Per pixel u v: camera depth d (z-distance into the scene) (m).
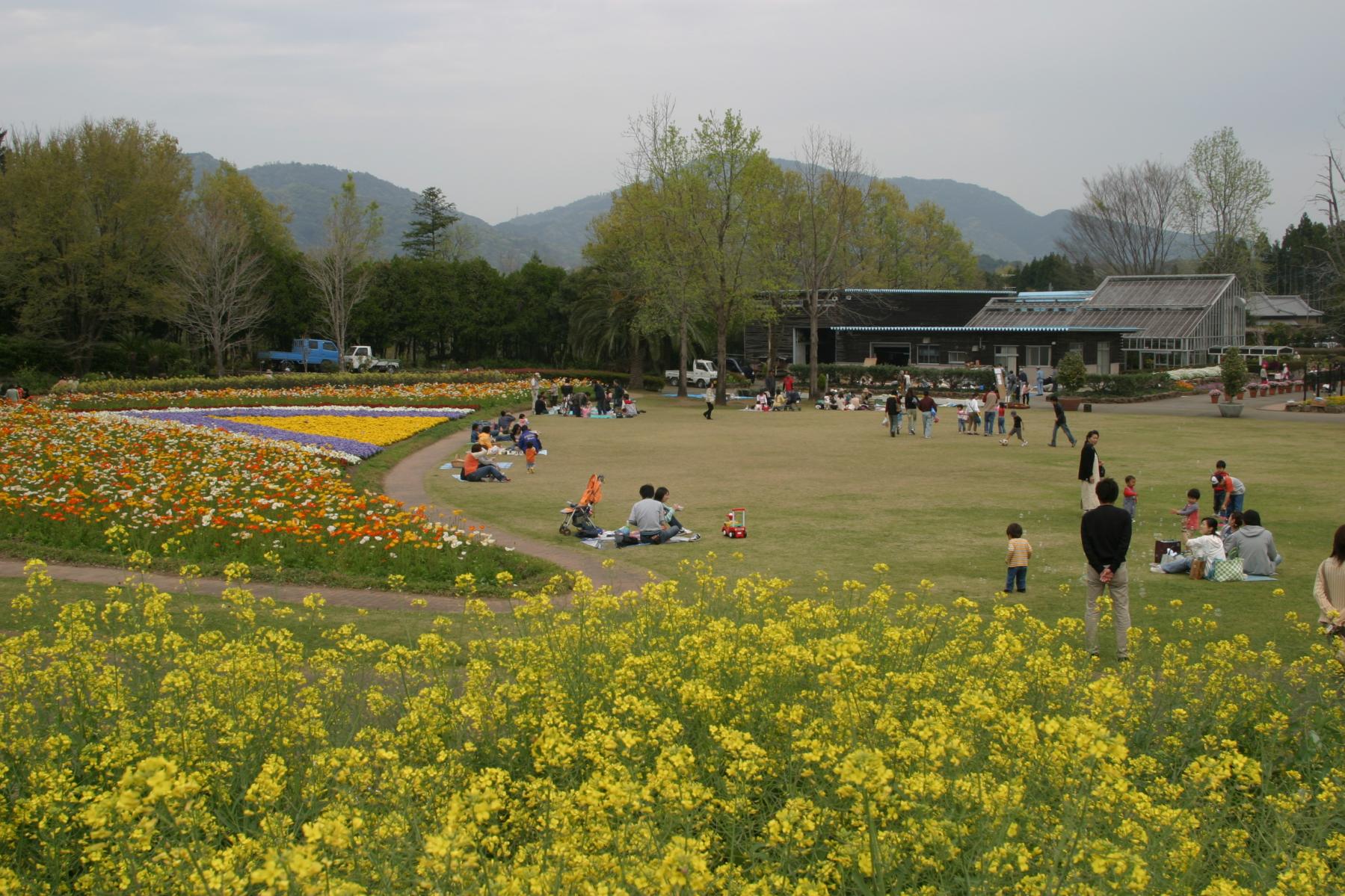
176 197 53.25
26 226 47.84
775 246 48.09
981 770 4.70
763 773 5.12
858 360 55.66
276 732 5.59
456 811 3.79
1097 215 88.31
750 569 13.21
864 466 23.22
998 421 29.95
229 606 9.25
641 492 15.45
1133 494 16.50
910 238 86.81
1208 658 7.01
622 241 52.62
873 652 6.90
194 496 15.27
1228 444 26.73
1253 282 84.81
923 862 4.00
